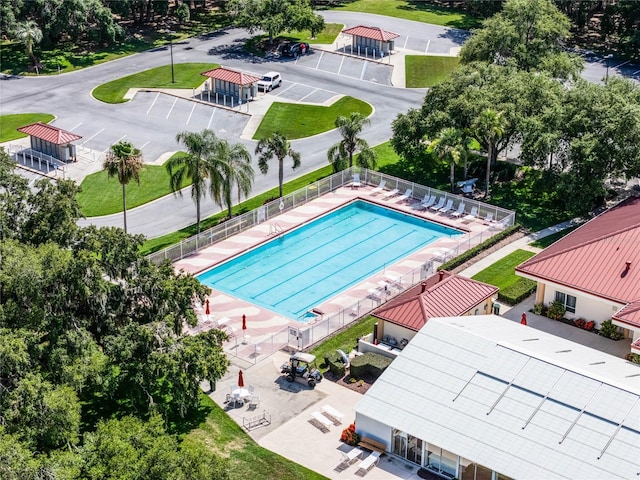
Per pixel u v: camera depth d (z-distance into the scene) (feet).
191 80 381.60
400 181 286.05
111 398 181.98
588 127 256.11
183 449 146.92
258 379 196.85
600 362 181.78
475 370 174.09
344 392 192.54
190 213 275.80
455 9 481.87
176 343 175.94
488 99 274.98
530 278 218.59
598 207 272.31
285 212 276.62
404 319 201.57
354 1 497.87
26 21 417.49
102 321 182.29
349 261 252.83
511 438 160.97
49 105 358.64
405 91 370.12
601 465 153.58
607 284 209.97
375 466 169.89
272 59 406.41
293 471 168.45
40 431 153.28
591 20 455.63
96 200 282.56
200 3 480.23
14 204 203.10
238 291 237.25
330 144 321.93
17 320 173.37
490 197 281.74
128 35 437.17
